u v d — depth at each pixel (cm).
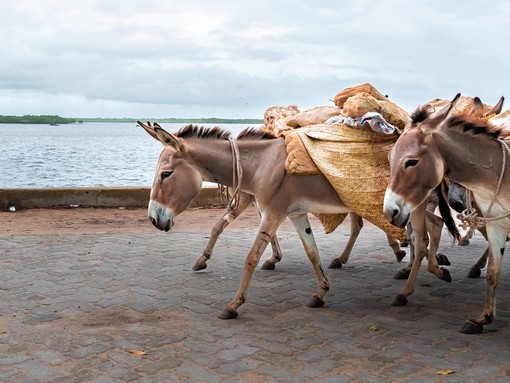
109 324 516
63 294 604
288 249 841
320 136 545
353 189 530
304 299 597
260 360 437
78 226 1007
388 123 548
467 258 781
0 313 544
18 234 926
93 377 408
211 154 549
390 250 830
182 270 707
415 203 450
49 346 464
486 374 409
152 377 407
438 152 450
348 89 594
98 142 6931
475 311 556
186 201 552
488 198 469
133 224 1033
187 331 498
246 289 539
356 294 616
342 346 464
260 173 546
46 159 3500
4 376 409
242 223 1055
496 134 460
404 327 510
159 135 527
